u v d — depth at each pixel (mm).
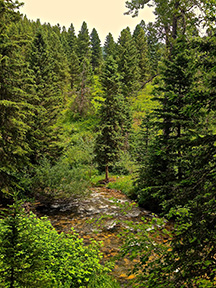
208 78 3422
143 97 36531
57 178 13969
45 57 20938
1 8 9133
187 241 2916
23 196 12742
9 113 9852
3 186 10203
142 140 16109
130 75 33688
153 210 12547
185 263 2705
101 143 18812
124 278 6430
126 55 35781
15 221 3143
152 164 11078
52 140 19062
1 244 3008
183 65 9430
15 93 10211
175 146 3742
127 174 20828
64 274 4652
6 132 9969
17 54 10180
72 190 14070
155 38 13578
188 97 3469
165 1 11492
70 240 5727
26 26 56688
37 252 3256
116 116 18906
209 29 3605
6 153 10195
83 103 34438
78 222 11133
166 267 2844
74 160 23344
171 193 3686
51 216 11945
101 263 7332
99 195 15758
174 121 8945
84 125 31906
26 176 13719
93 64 64375
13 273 2977
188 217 3109
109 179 19672
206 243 2711
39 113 16672
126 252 3205
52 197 14391
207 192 3021
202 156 3256
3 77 9664
